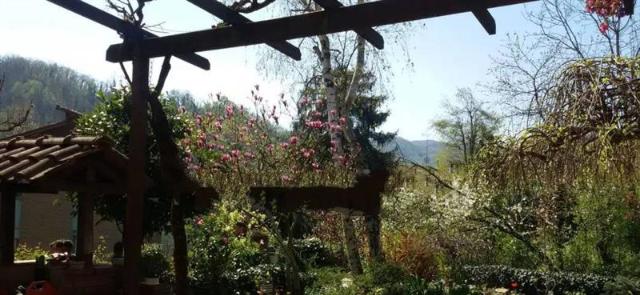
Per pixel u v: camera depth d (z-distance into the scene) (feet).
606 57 14.66
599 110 14.19
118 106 28.25
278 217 28.50
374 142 82.12
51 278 21.43
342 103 38.65
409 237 37.81
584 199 35.12
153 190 24.58
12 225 21.04
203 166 30.14
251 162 32.24
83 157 19.93
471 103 88.28
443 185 41.04
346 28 12.50
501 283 35.65
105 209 27.78
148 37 15.05
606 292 27.89
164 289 25.66
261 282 30.53
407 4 11.76
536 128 15.51
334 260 41.52
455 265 38.04
